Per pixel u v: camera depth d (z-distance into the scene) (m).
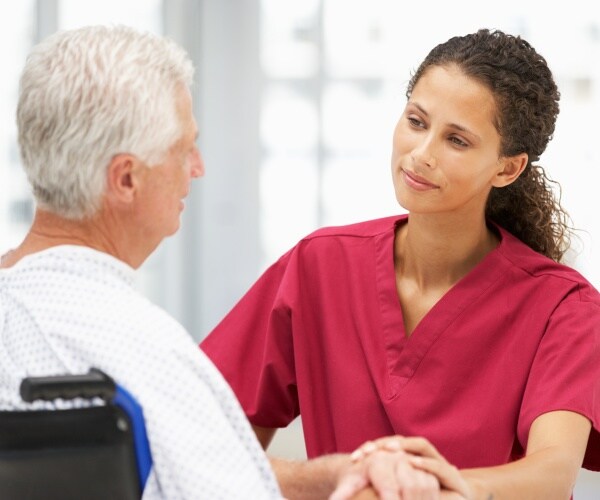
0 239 4.91
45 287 1.44
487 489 1.69
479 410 2.02
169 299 5.09
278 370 2.21
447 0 4.83
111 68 1.41
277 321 2.21
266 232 5.08
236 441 1.39
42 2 4.84
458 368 2.05
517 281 2.07
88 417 1.35
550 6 4.79
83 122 1.41
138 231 1.51
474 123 1.90
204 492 1.35
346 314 2.17
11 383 1.41
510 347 2.04
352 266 2.19
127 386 1.37
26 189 4.91
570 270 2.08
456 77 1.91
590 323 1.99
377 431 2.10
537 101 1.97
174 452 1.35
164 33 4.94
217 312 5.15
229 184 5.07
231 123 5.04
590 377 1.95
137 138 1.42
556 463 1.79
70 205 1.46
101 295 1.42
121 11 4.91
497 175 2.02
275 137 5.02
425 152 1.91
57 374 1.39
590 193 4.84
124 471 1.36
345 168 5.00
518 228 2.18
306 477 1.75
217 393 1.42
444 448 2.02
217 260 5.11
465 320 2.06
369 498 1.64
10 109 4.86
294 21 4.95
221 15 4.98
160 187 1.48
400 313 2.12
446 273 2.11
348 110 4.96
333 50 4.93
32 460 1.34
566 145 4.84
